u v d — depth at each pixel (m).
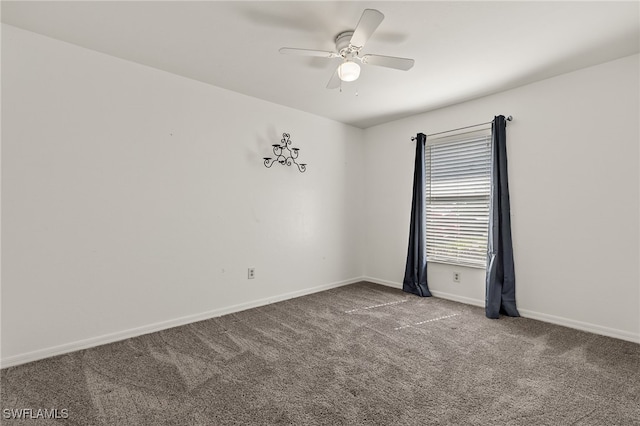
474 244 3.66
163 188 2.90
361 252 4.87
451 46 2.45
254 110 3.56
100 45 2.46
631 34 2.26
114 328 2.63
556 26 2.17
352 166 4.73
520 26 2.17
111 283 2.62
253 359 2.32
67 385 1.97
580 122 2.85
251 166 3.54
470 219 3.70
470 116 3.65
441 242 3.98
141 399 1.84
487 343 2.61
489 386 1.98
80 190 2.47
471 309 3.49
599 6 1.95
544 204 3.09
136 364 2.24
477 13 2.03
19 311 2.23
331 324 3.03
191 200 3.08
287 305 3.63
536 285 3.15
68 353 2.40
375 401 1.83
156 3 1.95
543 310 3.11
